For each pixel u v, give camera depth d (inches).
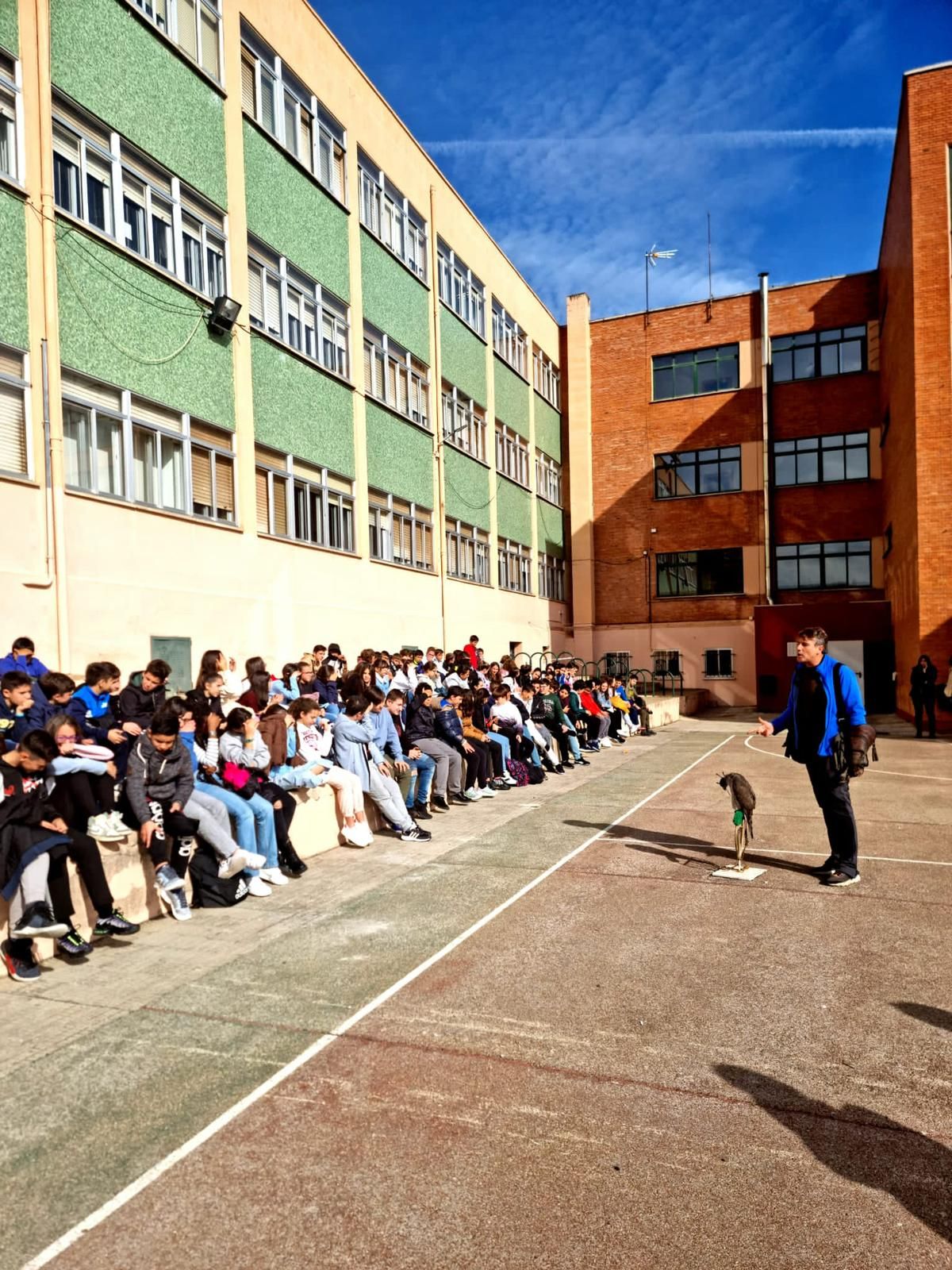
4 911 198.1
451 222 956.6
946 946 209.8
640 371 1296.8
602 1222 109.0
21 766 201.3
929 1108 136.3
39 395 401.1
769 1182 117.2
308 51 661.9
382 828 371.6
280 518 606.9
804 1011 172.7
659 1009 174.6
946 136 792.3
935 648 784.3
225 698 418.3
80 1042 162.7
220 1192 116.2
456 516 940.6
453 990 185.6
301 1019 171.8
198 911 249.1
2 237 388.2
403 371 825.5
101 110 450.9
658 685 1257.4
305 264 646.5
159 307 486.0
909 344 826.8
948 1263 101.1
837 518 1186.0
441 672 615.2
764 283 1219.2
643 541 1286.9
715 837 337.1
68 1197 115.7
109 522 442.0
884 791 453.1
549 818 385.7
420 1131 130.6
